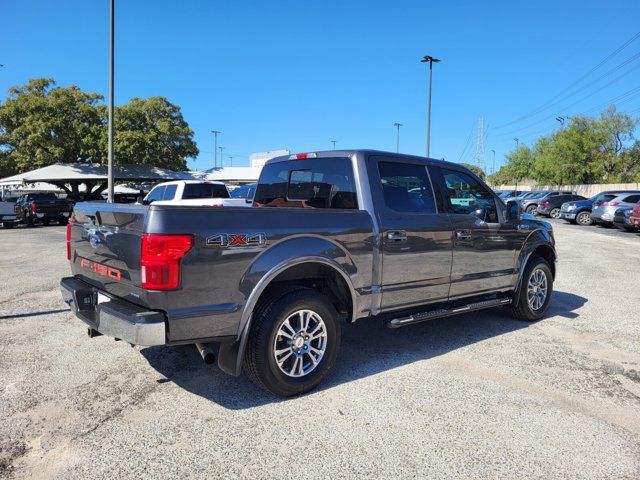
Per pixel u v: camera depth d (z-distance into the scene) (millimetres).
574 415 3609
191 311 3301
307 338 3879
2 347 4906
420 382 4160
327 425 3408
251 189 17156
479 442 3215
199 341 3381
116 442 3158
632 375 4391
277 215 3703
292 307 3715
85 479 2771
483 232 5277
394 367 4496
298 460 2982
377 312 4363
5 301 6848
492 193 5598
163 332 3201
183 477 2803
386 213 4383
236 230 3463
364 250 4176
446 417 3547
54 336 5262
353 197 4383
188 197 15641
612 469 2934
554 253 6410
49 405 3658
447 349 5020
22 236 17953
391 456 3037
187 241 3248
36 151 34312
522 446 3174
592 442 3234
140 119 37625
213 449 3090
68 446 3107
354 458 3012
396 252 4418
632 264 10844
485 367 4531
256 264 3553
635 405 3793
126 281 3469
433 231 4723
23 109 33562
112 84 19469
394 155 4648
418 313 4727
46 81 35875
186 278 3260
